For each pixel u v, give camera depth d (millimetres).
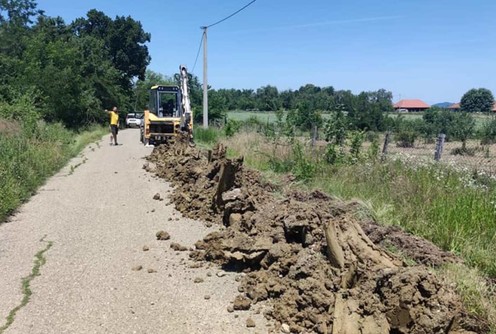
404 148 23609
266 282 5160
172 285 5414
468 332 3830
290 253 5391
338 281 4605
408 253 5480
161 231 7191
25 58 33250
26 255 6430
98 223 8070
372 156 10773
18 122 20203
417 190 7676
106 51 59125
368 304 4094
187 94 22812
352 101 27750
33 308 4852
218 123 29156
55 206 9359
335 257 4855
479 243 5727
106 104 45531
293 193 8383
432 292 3971
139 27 64438
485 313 4125
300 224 5586
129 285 5422
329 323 4230
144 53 65562
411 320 3826
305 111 20109
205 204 8633
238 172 8555
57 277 5652
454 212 6352
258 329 4418
